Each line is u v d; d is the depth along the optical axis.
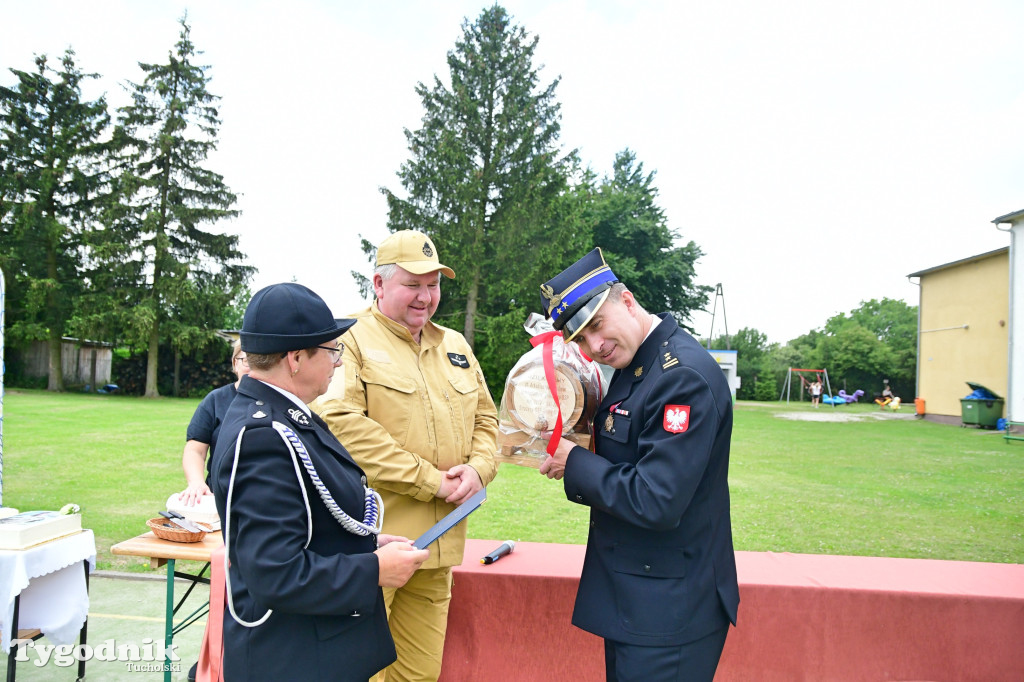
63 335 23.83
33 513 2.99
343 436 2.05
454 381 2.40
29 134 23.86
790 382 44.03
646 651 1.67
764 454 11.27
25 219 22.53
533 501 7.19
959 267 18.80
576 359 1.99
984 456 11.18
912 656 2.46
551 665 2.58
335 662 1.45
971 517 6.47
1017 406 15.10
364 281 20.00
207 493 2.85
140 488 7.02
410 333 2.32
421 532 2.14
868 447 12.44
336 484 1.49
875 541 5.55
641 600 1.70
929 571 2.73
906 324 59.38
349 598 1.37
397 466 2.04
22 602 2.88
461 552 2.25
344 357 2.15
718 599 1.74
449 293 20.70
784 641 2.49
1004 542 5.55
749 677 2.49
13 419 13.48
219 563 2.58
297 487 1.38
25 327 22.66
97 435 11.19
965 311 18.48
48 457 8.81
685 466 1.58
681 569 1.71
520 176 20.41
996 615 2.45
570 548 3.04
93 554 3.10
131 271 22.94
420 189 20.30
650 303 31.84
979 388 16.89
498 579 2.61
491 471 2.34
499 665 2.61
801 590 2.48
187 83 23.91
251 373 1.53
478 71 20.81
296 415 1.47
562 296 1.78
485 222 20.80
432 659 2.25
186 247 24.02
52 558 2.82
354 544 1.53
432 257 2.29
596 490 1.68
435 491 2.09
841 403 36.56
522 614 2.60
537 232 20.05
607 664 1.90
